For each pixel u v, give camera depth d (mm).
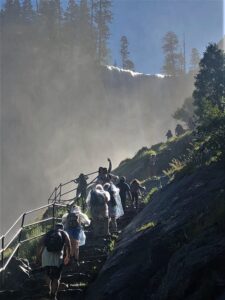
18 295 10562
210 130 11875
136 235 11148
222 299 6039
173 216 10500
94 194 14141
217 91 29234
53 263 9898
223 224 7480
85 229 15523
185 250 7496
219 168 11617
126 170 33031
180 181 13008
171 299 6961
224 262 6621
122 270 9680
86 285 10430
